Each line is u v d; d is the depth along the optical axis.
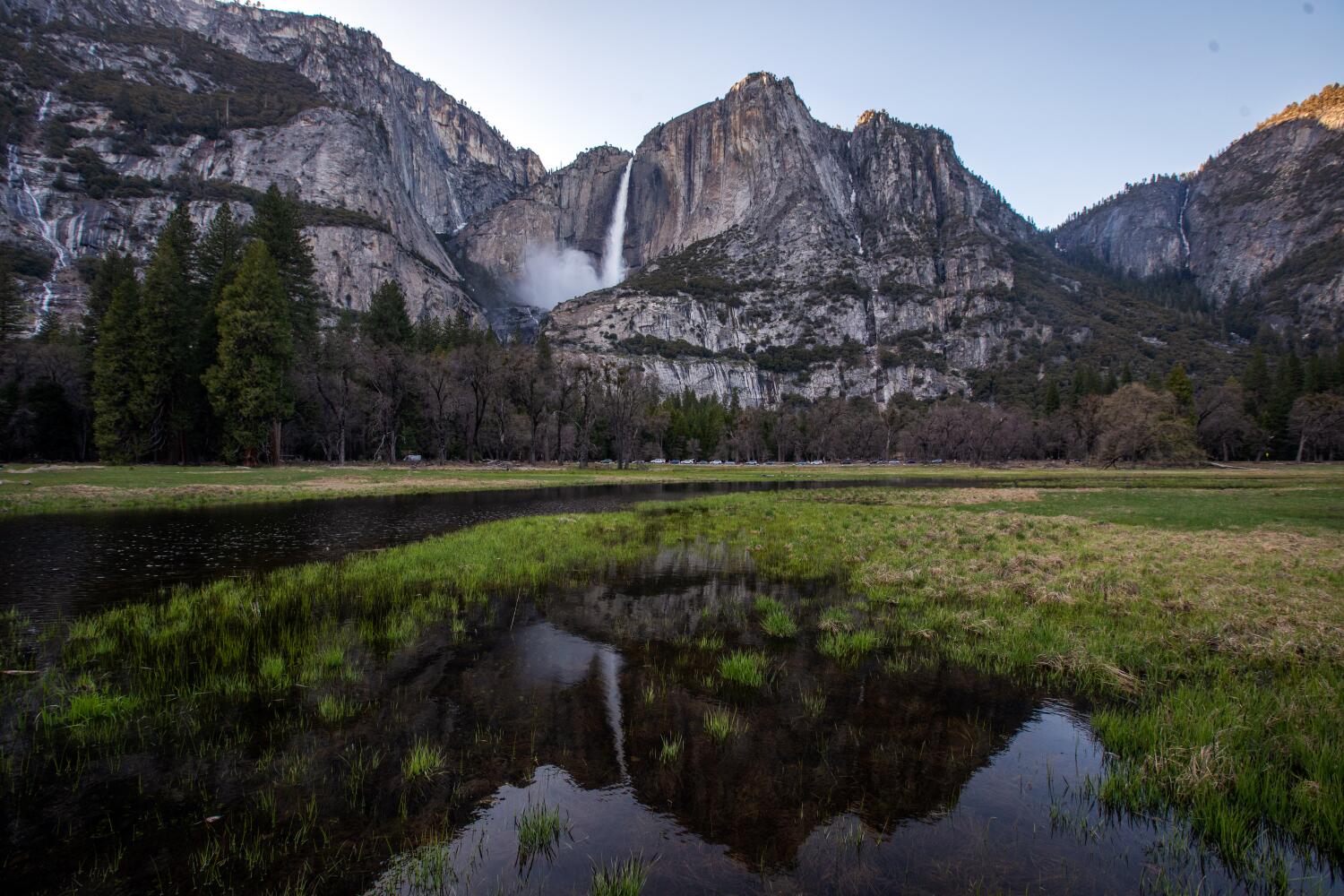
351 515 27.00
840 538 21.67
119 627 10.83
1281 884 4.63
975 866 4.87
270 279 55.94
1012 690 8.66
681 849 5.08
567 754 6.69
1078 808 5.73
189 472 46.03
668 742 6.99
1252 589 13.43
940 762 6.58
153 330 54.88
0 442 57.00
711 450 134.75
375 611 12.15
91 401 59.66
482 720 7.51
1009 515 27.81
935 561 17.03
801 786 6.09
